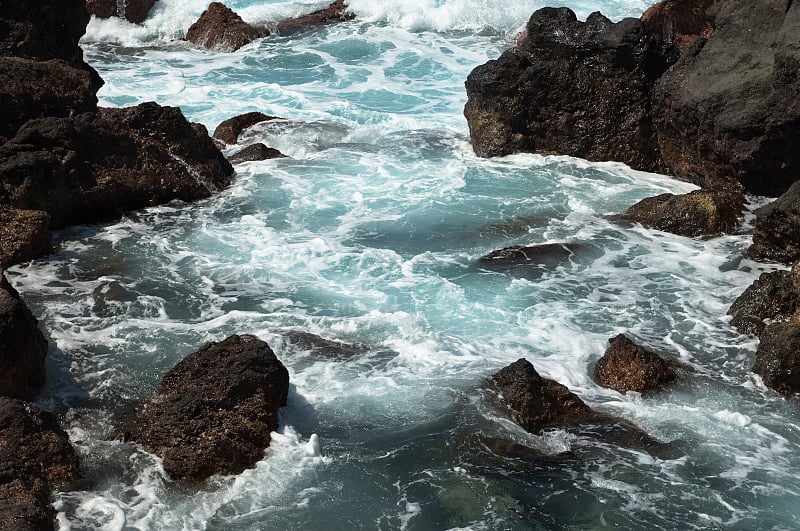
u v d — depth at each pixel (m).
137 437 9.38
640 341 11.55
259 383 9.55
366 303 12.36
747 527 8.45
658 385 10.53
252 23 27.52
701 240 14.34
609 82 17.39
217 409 9.32
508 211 15.33
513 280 13.05
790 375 10.50
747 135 15.29
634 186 16.45
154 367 10.75
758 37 16.02
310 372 10.63
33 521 7.88
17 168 13.81
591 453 9.38
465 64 24.50
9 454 8.56
